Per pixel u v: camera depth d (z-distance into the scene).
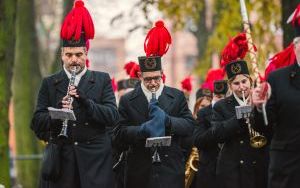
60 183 19.19
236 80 20.88
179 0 40.88
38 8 56.72
